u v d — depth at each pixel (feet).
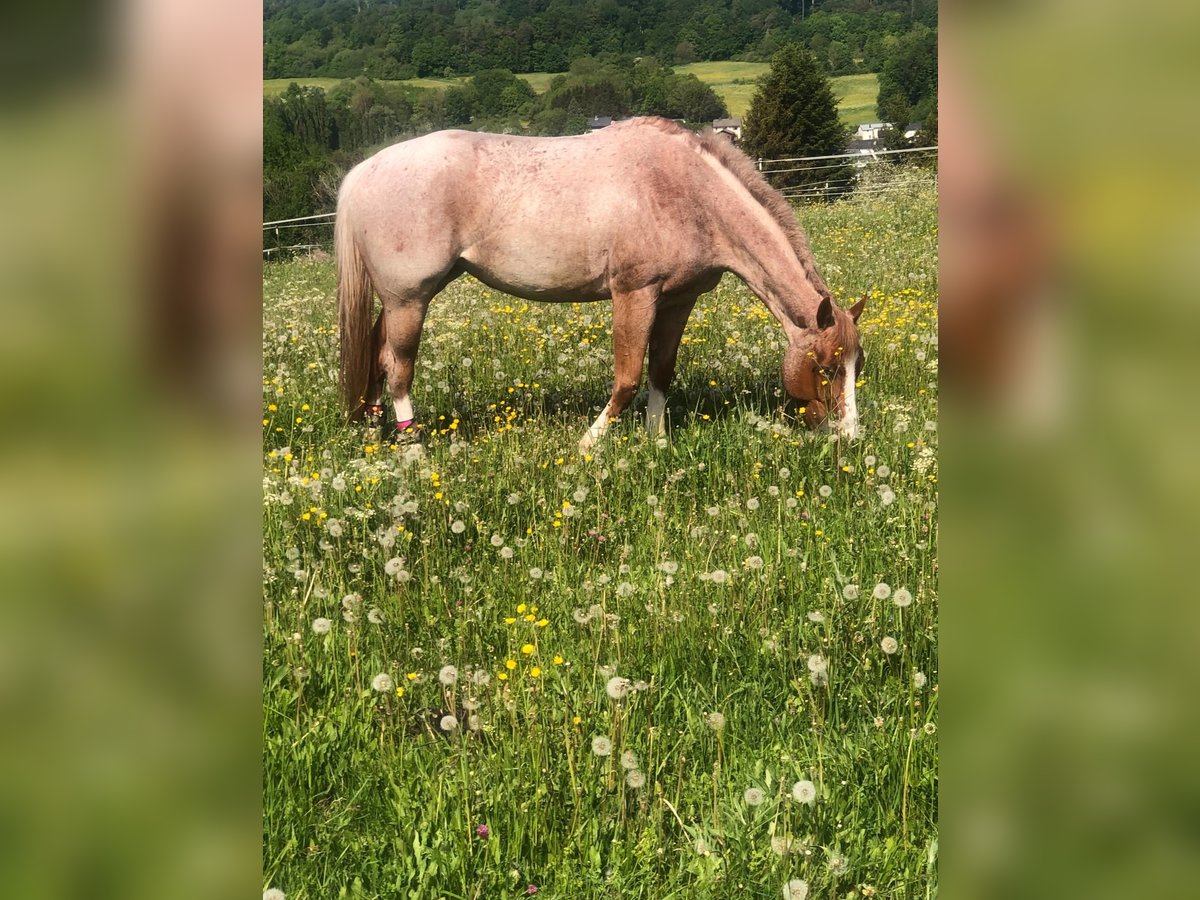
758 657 10.46
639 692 9.61
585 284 19.24
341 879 7.56
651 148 18.75
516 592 12.07
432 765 8.87
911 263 37.19
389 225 18.39
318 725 9.05
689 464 16.90
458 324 28.50
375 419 19.69
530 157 18.75
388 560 12.52
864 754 8.68
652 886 7.36
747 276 19.24
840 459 16.17
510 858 7.74
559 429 19.12
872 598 10.94
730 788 8.45
